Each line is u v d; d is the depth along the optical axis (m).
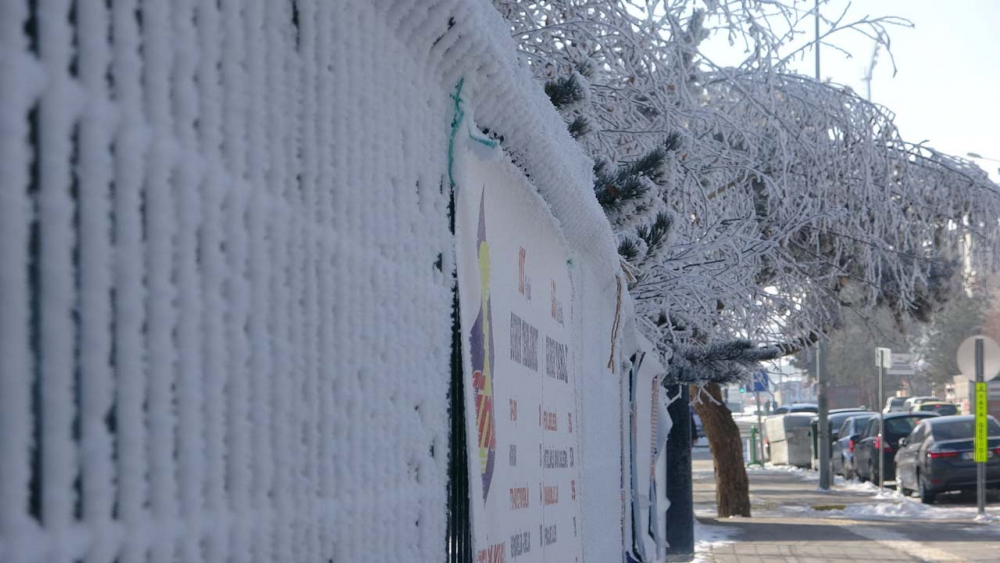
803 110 11.49
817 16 9.27
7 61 1.07
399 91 2.30
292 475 1.71
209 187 1.47
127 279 1.26
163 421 1.32
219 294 1.49
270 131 1.70
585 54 7.21
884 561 12.43
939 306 15.30
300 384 1.75
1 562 1.05
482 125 2.94
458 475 2.73
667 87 8.32
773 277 13.13
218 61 1.53
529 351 3.49
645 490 8.35
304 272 1.79
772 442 41.72
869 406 78.69
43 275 1.13
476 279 2.71
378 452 2.08
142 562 1.27
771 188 9.84
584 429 4.77
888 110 11.81
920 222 13.99
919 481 22.92
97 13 1.22
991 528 16.38
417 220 2.39
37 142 1.13
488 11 2.87
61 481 1.14
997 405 40.09
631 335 7.14
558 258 4.18
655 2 8.04
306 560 1.74
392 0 2.21
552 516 3.79
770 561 12.53
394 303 2.21
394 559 2.16
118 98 1.26
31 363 1.12
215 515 1.45
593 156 7.80
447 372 2.52
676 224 7.42
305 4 1.84
